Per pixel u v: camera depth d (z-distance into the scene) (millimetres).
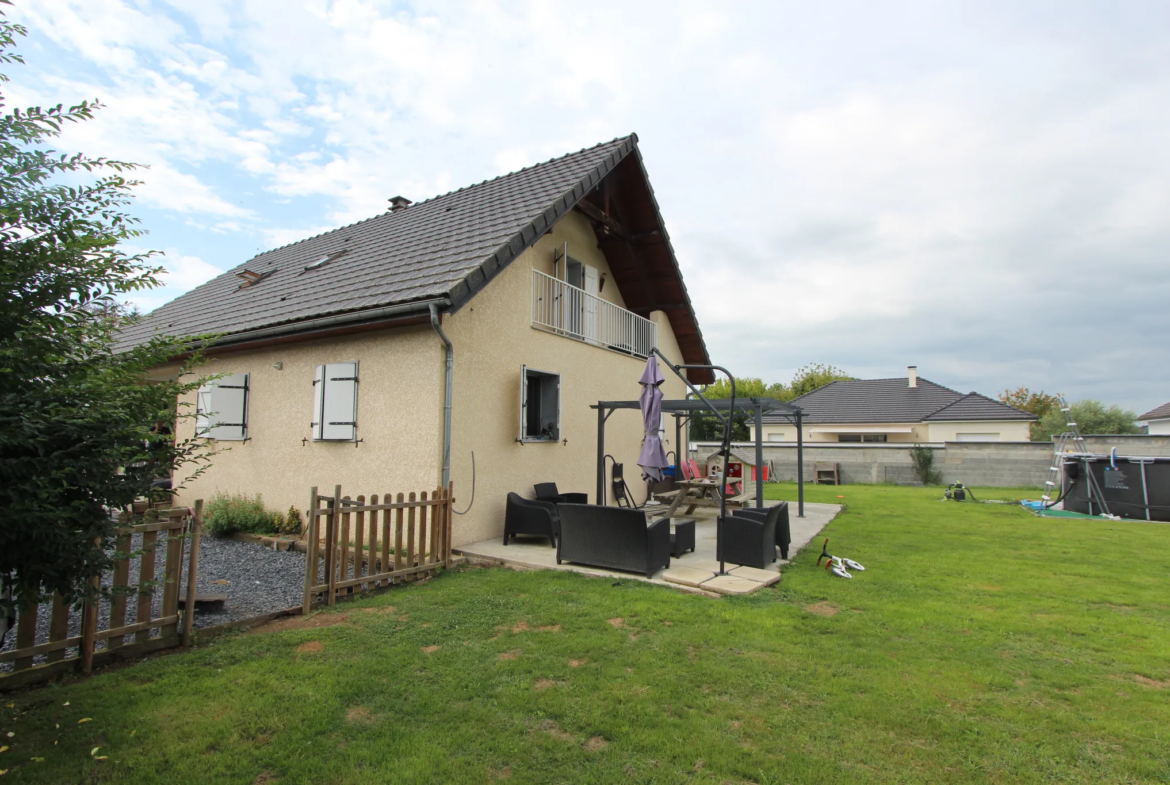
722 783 2686
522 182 11625
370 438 8180
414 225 11844
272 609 5250
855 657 4164
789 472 22641
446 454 7598
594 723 3184
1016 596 5840
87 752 2822
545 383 10367
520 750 2928
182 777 2660
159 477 3242
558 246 11281
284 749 2900
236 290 13547
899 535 9523
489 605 5352
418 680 3738
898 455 21016
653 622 4844
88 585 3062
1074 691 3693
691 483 11805
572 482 10742
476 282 7578
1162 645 4488
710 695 3559
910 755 2932
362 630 4664
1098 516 12156
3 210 2682
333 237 15211
